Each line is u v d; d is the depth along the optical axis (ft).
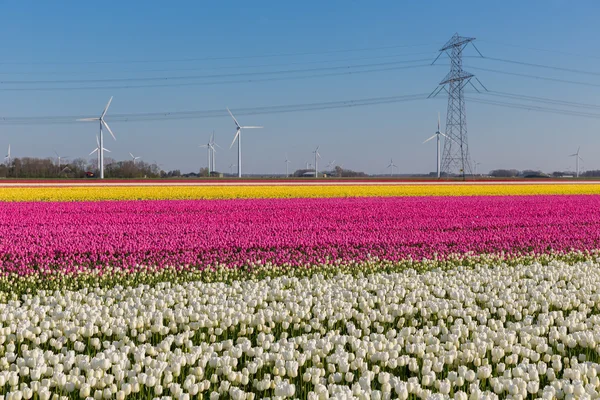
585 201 113.80
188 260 47.55
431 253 53.78
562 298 34.19
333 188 144.56
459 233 66.44
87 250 51.06
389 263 48.42
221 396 21.04
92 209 91.91
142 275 42.98
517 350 23.88
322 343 24.00
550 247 59.06
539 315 30.01
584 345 25.25
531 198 121.49
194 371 20.90
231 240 57.11
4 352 24.80
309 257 50.37
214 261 48.19
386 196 126.31
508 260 51.44
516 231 68.54
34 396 19.95
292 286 40.11
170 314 28.22
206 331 29.12
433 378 19.94
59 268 45.16
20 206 94.22
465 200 115.24
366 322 27.61
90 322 26.07
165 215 84.94
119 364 20.76
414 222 77.15
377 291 35.12
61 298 32.32
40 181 189.47
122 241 56.18
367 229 70.18
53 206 94.99
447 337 26.40
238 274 44.78
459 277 41.86
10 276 42.29
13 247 50.78
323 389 18.12
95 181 191.83
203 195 123.03
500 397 21.54
